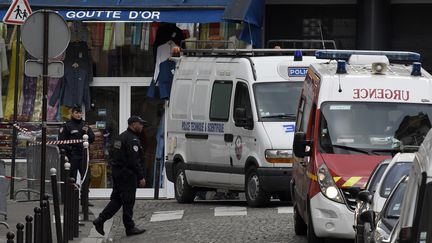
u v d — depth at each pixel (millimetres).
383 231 19219
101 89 50969
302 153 29703
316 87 31141
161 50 50062
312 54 46250
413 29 55094
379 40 54344
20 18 39469
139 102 50875
